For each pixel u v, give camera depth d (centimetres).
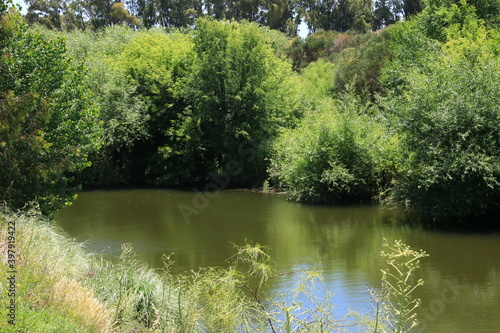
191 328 543
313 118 2084
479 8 2289
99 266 762
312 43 3888
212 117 2353
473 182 1348
